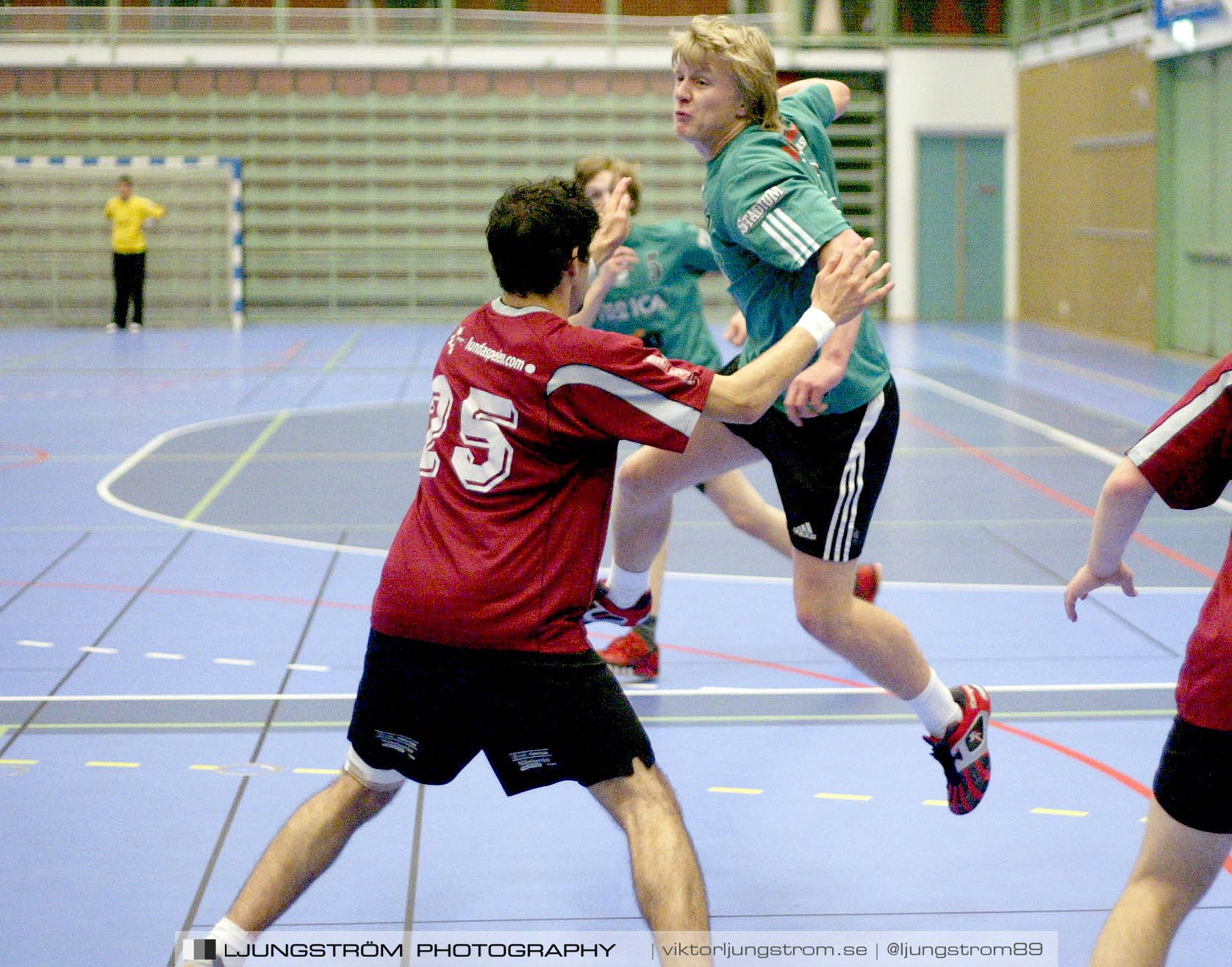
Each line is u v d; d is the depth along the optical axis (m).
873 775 3.98
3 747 4.15
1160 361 15.11
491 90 20.14
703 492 5.04
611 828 3.60
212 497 8.20
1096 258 17.67
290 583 6.24
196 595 6.01
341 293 20.53
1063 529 7.41
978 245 20.36
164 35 19.58
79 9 19.42
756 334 3.42
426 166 20.27
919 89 19.91
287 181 20.17
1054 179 18.84
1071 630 5.49
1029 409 11.72
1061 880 3.29
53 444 10.07
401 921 3.06
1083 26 17.52
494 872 3.33
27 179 19.61
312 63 19.78
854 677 4.92
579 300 2.81
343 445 10.09
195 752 4.13
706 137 3.25
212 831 3.54
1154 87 15.70
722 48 3.15
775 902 3.17
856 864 3.38
